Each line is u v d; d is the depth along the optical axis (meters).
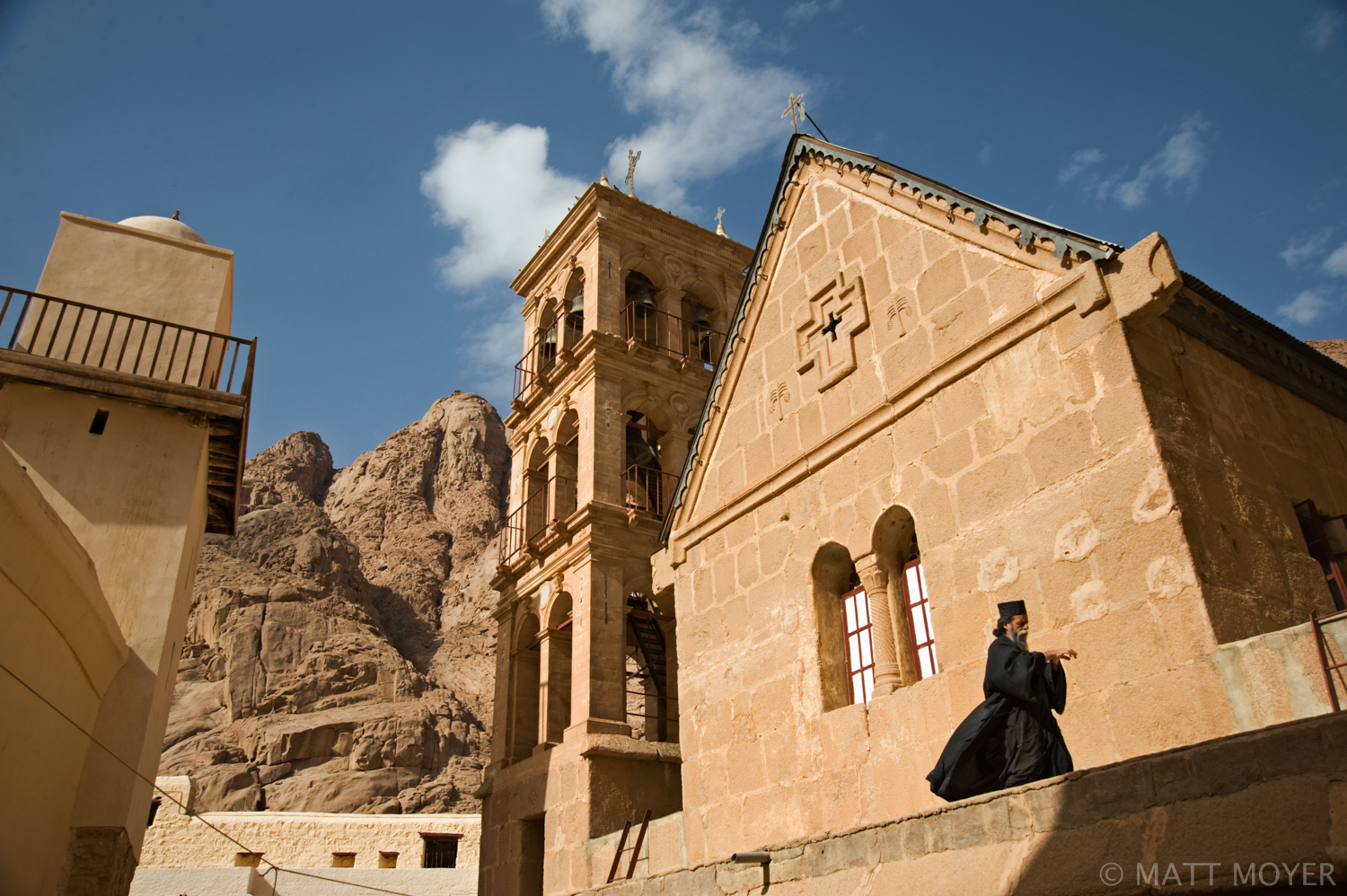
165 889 33.75
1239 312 13.11
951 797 8.35
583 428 27.36
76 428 18.23
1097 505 11.34
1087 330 12.07
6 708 12.81
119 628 16.45
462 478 151.00
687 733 16.20
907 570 14.14
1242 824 6.10
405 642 121.69
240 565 110.94
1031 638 11.53
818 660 14.38
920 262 14.72
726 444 17.42
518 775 24.50
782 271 17.45
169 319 20.95
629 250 30.47
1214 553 10.70
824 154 17.08
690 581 17.20
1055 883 6.94
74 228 21.12
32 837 13.97
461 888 39.38
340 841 46.34
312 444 161.38
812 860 9.16
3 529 12.16
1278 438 13.03
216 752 83.56
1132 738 10.27
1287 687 9.20
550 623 25.95
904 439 14.03
